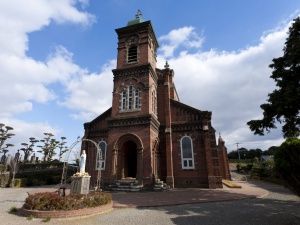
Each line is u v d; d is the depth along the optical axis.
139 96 24.45
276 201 14.50
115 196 16.78
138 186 20.11
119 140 22.98
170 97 28.97
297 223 8.73
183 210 11.80
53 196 10.84
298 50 15.05
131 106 24.44
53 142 61.31
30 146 59.03
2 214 10.61
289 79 15.90
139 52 26.72
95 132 27.97
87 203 10.88
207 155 23.12
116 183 21.00
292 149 8.34
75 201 10.58
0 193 20.08
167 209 12.12
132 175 26.39
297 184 8.25
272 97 15.52
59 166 37.00
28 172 31.38
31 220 9.53
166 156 24.38
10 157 33.03
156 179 22.05
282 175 8.61
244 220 9.41
